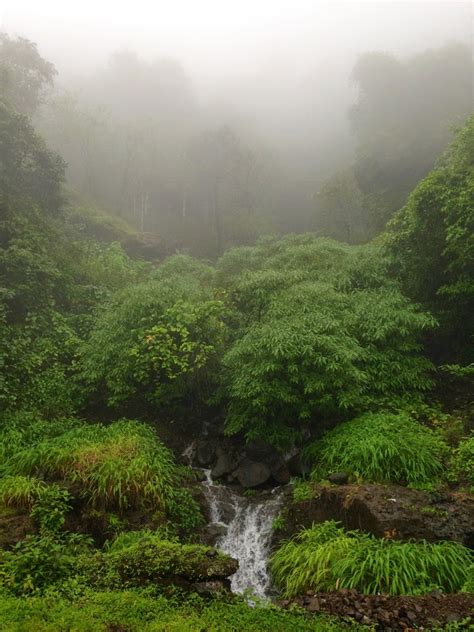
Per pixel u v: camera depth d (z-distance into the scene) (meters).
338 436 8.35
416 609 4.42
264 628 4.06
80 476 7.06
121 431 8.82
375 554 5.30
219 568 5.20
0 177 17.36
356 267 12.50
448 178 11.26
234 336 12.08
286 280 12.06
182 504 7.78
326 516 6.93
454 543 5.56
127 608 4.18
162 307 11.23
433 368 10.00
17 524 6.04
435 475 7.06
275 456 9.39
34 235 14.59
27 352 10.98
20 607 4.01
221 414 11.45
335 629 4.03
